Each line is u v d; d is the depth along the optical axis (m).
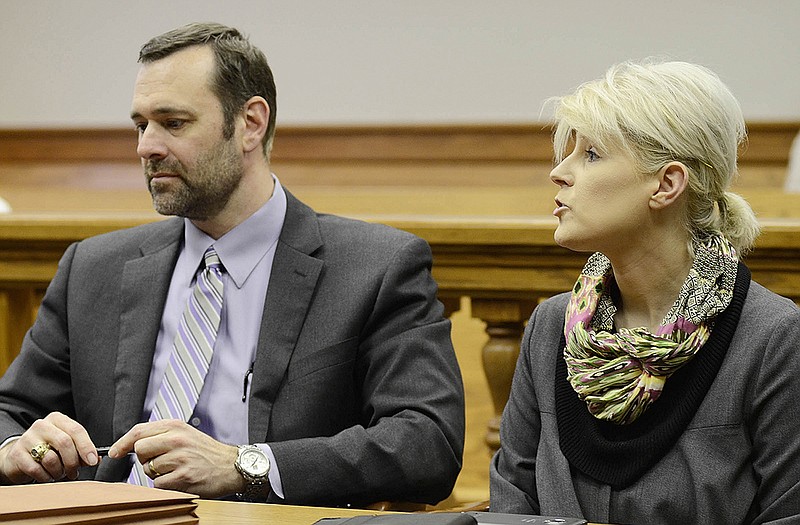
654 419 5.22
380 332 6.78
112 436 6.93
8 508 4.18
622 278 5.44
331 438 6.32
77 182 20.34
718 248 5.32
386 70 19.34
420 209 13.80
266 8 19.80
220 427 6.73
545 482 5.45
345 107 19.56
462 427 6.70
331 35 19.53
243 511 4.84
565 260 7.52
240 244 7.03
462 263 7.75
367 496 6.32
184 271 7.18
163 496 4.54
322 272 6.94
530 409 5.80
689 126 5.19
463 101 19.00
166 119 6.82
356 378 6.88
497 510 5.67
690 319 5.15
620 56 18.20
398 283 6.85
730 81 17.62
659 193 5.23
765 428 5.04
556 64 18.53
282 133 19.62
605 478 5.26
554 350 5.75
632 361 5.21
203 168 6.84
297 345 6.75
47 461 5.95
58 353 7.32
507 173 18.58
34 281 8.72
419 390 6.60
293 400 6.64
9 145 20.73
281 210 7.16
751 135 17.44
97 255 7.43
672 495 5.10
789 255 7.01
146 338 7.00
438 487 6.50
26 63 20.75
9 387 7.25
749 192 10.56
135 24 20.38
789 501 4.93
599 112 5.22
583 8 18.31
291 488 6.10
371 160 19.25
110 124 20.53
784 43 17.38
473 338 10.55
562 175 5.38
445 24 19.00
